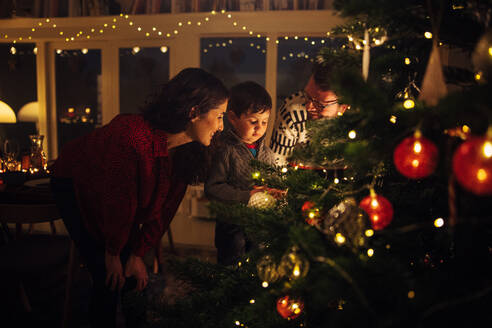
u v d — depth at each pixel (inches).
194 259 45.9
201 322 40.2
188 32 133.5
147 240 58.9
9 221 69.7
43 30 141.4
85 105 150.1
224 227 69.3
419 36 31.9
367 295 24.4
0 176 92.0
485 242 26.3
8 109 136.3
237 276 42.6
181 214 139.3
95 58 147.3
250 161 43.5
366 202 27.3
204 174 65.4
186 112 52.9
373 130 31.1
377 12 27.9
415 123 25.3
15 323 80.0
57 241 82.4
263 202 40.7
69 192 58.2
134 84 144.7
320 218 35.3
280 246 32.4
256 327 36.3
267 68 131.7
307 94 57.9
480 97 20.6
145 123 53.7
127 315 55.8
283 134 62.0
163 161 55.4
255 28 128.8
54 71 149.9
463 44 31.0
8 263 71.7
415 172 24.1
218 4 131.4
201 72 54.5
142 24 135.4
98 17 137.9
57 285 97.2
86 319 82.4
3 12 144.8
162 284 93.4
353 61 35.9
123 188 52.0
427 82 25.4
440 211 32.7
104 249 57.6
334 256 30.7
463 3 31.0
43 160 113.7
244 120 64.9
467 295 23.3
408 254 31.9
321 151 34.4
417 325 22.6
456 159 20.1
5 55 151.6
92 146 54.5
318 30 124.8
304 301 32.8
